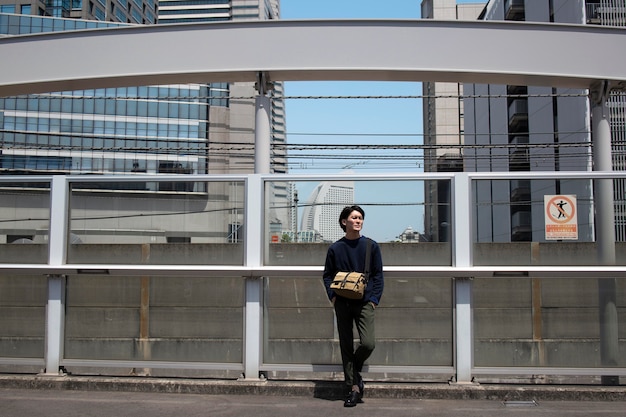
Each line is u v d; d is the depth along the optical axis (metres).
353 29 11.31
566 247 6.31
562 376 6.65
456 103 88.19
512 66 11.21
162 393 6.29
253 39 11.36
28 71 11.56
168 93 75.44
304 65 11.27
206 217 6.52
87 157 73.38
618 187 6.38
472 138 55.84
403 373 6.28
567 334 6.26
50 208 6.66
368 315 5.75
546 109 41.06
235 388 6.23
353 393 5.79
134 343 6.57
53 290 6.64
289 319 6.43
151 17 119.00
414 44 11.27
